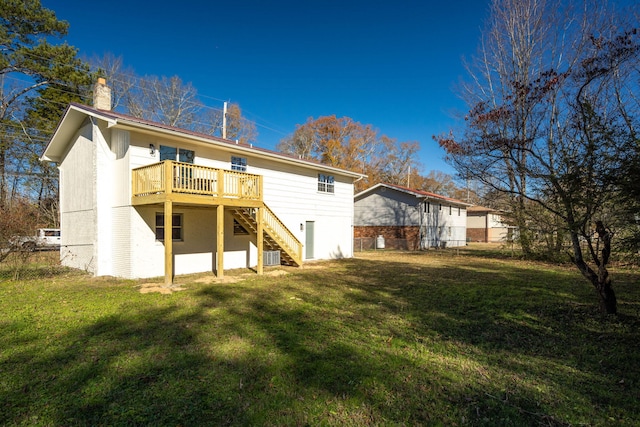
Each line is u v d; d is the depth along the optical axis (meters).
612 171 5.53
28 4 21.12
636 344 5.24
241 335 5.58
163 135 11.48
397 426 3.12
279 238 14.29
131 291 9.02
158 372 4.21
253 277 11.80
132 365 4.39
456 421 3.21
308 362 4.51
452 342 5.37
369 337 5.55
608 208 6.14
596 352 4.97
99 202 11.59
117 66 28.84
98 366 4.36
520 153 7.53
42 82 23.02
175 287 9.65
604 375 4.20
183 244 12.37
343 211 20.16
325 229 18.80
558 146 6.68
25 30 21.19
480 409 3.42
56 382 3.93
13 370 4.23
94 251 11.59
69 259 13.93
